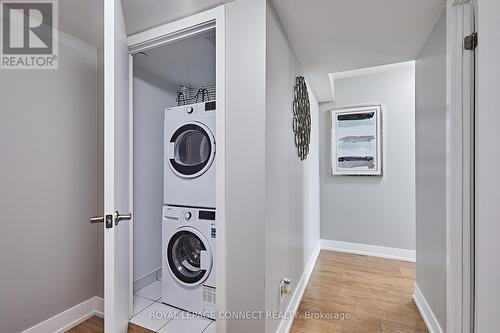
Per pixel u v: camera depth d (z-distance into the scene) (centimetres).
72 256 185
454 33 139
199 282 185
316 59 224
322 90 310
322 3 147
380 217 330
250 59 135
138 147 231
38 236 165
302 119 237
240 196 137
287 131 182
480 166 107
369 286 241
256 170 134
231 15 139
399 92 321
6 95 151
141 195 234
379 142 328
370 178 335
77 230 189
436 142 165
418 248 208
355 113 340
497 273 106
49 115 172
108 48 118
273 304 146
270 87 142
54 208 174
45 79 170
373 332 173
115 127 123
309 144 283
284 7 151
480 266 108
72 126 186
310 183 289
